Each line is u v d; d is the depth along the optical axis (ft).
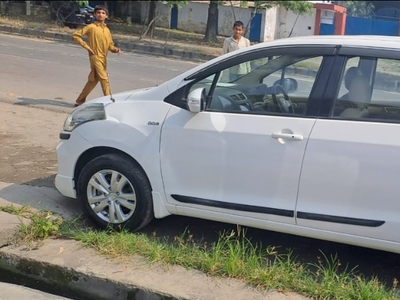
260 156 12.89
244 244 14.05
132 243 13.65
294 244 14.69
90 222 15.33
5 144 22.85
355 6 106.32
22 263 13.20
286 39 13.70
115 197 14.53
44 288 12.99
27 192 17.12
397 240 12.10
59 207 16.15
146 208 14.28
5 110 29.09
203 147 13.43
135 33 83.71
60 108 30.68
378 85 12.41
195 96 13.03
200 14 98.53
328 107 12.59
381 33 98.43
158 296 11.83
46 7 93.25
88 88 30.99
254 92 13.42
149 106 14.33
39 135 24.61
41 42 64.90
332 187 12.35
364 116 12.32
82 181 14.83
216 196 13.51
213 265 12.57
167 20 101.09
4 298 12.05
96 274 12.42
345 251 14.42
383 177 11.92
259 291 11.85
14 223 14.34
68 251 13.43
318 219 12.57
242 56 13.71
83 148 14.89
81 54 55.62
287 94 13.08
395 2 107.96
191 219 16.06
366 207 12.17
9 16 84.48
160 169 13.94
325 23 97.81
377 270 13.51
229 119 13.32
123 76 44.45
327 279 12.17
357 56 12.67
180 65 57.62
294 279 12.16
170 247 13.69
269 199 12.99
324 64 12.88
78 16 79.15
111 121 14.55
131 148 14.14
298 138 12.54
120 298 12.21
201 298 11.57
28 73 41.14
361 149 12.06
